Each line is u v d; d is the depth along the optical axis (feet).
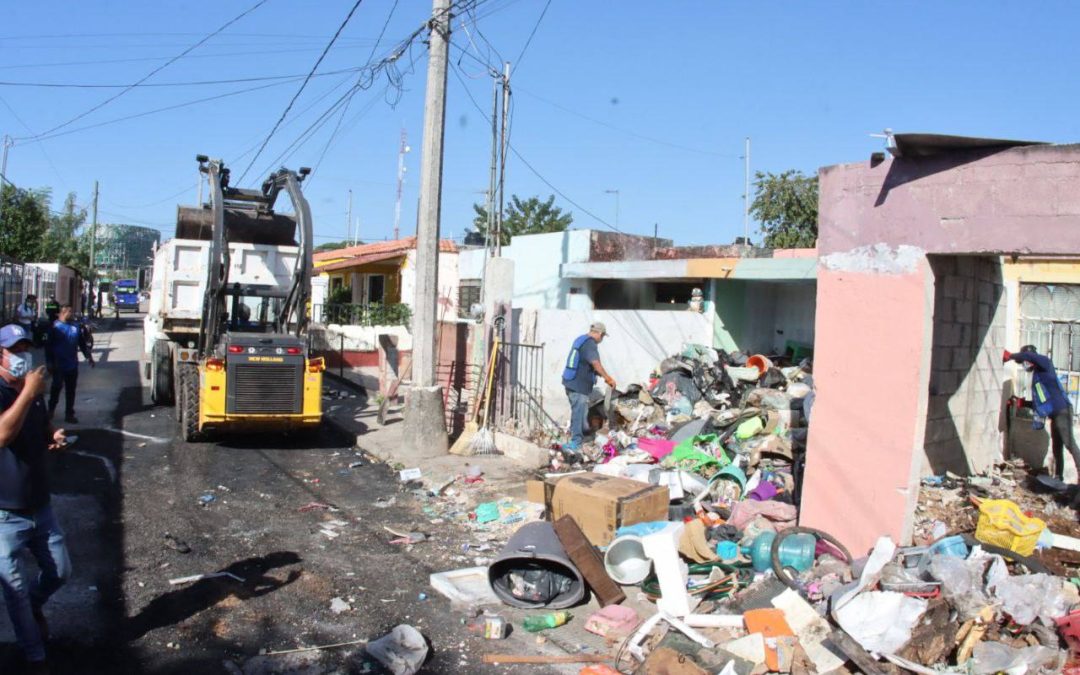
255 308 41.52
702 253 63.36
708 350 41.27
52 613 16.66
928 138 16.75
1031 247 16.30
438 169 33.09
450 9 32.86
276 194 41.45
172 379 44.65
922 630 14.34
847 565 18.08
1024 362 26.55
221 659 15.08
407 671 14.66
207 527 23.22
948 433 24.82
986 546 17.21
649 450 29.96
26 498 13.50
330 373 60.85
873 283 18.93
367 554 21.38
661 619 16.17
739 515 22.21
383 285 86.17
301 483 29.14
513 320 35.96
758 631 15.23
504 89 59.11
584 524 21.01
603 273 56.65
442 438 33.30
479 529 23.71
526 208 143.64
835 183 19.70
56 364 37.50
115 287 186.39
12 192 111.86
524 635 16.57
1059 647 14.43
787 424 31.01
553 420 37.22
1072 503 23.22
